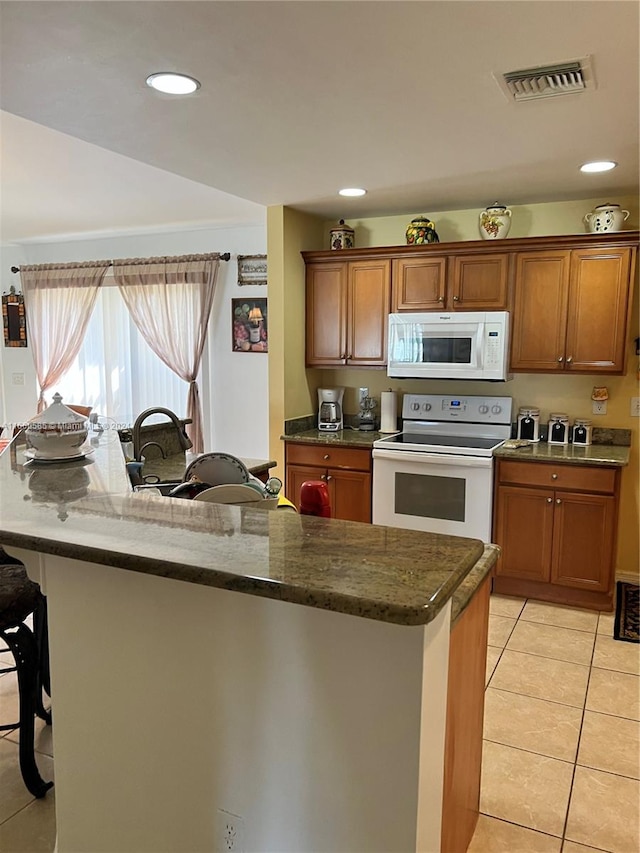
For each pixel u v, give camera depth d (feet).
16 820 6.21
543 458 11.52
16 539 4.15
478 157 9.85
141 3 5.37
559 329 12.08
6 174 12.59
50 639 4.67
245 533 4.15
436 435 13.98
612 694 8.75
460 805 5.21
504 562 12.12
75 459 7.00
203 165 10.30
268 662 3.84
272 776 3.94
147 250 19.81
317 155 9.74
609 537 11.26
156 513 4.68
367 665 3.54
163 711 4.29
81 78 6.93
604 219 11.62
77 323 21.13
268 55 6.39
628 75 6.84
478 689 5.53
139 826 4.53
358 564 3.57
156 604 4.18
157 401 20.43
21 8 5.42
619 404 12.69
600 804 6.61
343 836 3.77
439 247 12.83
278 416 14.11
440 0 5.35
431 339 12.97
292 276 13.93
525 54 6.37
